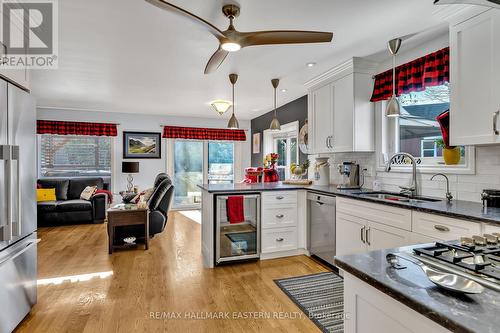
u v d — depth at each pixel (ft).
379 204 8.13
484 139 6.36
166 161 22.89
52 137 20.27
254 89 14.83
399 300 2.47
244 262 11.21
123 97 16.49
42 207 16.98
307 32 6.57
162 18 7.46
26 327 6.76
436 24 7.89
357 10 7.16
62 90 14.75
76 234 15.47
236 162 25.14
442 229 6.31
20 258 6.79
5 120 6.17
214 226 10.80
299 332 6.63
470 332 1.91
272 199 11.55
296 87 14.49
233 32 6.57
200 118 23.93
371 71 10.87
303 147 16.40
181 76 12.44
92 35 8.40
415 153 9.93
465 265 2.94
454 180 8.27
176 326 6.84
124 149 21.70
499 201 6.64
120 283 9.25
